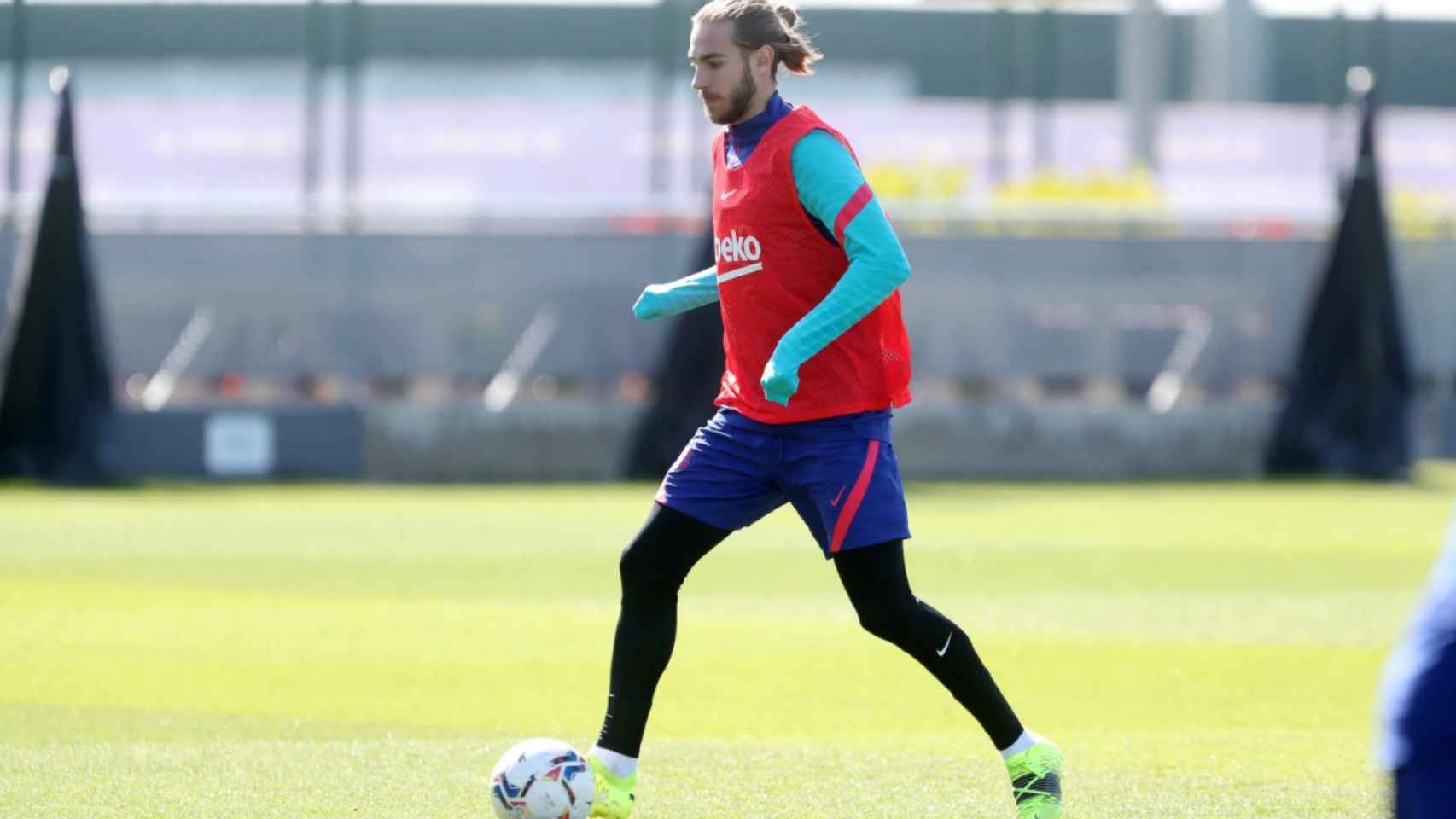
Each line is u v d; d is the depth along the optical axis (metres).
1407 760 10.18
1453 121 125.62
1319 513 66.06
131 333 92.75
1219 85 139.12
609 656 30.66
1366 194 88.31
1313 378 89.88
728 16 16.59
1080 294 95.19
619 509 68.00
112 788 19.31
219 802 18.62
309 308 93.44
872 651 31.23
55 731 23.19
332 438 88.12
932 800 18.88
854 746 22.25
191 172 112.19
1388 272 88.44
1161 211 95.94
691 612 37.06
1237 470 93.38
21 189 109.69
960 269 94.88
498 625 34.81
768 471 17.11
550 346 93.94
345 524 60.28
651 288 19.36
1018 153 121.19
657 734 23.25
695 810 18.38
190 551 50.12
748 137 16.83
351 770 20.53
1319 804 18.70
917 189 103.88
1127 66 117.81
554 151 115.00
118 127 112.62
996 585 42.12
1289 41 145.12
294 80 125.88
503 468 90.69
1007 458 93.12
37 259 80.94
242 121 112.94
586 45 128.12
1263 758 21.44
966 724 24.05
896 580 16.97
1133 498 74.88
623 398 93.88
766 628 34.38
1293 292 95.62
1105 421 93.31
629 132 115.31
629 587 17.48
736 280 17.03
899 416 92.88
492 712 25.00
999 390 94.88
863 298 15.92
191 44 125.38
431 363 93.56
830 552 17.06
